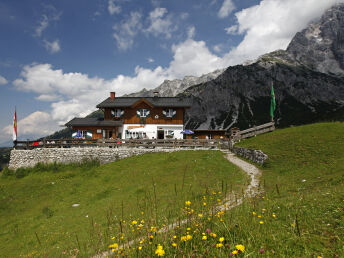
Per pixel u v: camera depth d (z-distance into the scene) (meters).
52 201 18.19
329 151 15.34
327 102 183.00
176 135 37.59
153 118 37.94
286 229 4.75
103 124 36.28
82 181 22.25
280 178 13.62
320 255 3.61
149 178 18.84
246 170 17.75
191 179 16.52
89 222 11.59
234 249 3.54
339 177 10.06
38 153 31.06
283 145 20.08
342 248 3.70
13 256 9.61
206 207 7.14
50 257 8.07
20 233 12.56
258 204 7.29
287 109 176.38
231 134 31.11
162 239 4.39
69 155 30.03
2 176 28.61
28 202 18.95
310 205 6.47
